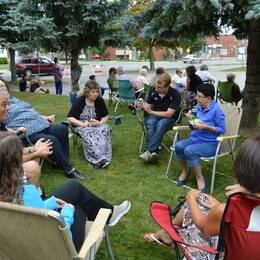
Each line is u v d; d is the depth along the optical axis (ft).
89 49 39.04
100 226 6.41
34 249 5.61
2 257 6.13
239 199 5.15
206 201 7.61
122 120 24.03
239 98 28.17
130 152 17.15
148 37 19.57
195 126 12.61
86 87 15.89
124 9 35.76
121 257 8.93
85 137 15.43
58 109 29.53
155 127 15.57
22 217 5.14
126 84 26.55
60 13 35.09
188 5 15.98
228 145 13.60
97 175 14.37
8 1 37.01
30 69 73.20
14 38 38.52
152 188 13.12
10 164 5.74
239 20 18.22
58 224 5.04
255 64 20.70
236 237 5.28
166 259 8.86
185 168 13.32
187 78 25.86
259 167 5.08
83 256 5.69
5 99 11.35
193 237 7.24
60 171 14.62
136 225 10.44
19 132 12.31
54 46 35.06
